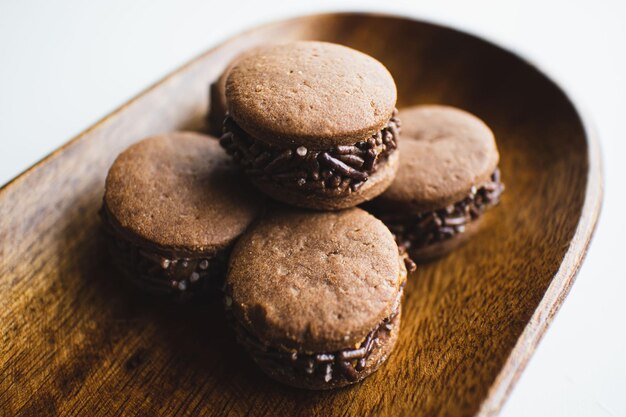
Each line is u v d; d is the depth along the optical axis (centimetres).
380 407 17
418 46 27
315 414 17
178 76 24
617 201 25
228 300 17
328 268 17
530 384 20
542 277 18
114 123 22
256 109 17
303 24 28
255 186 19
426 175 20
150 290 19
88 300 20
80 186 21
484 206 21
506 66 26
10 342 18
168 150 20
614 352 20
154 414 17
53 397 18
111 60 32
